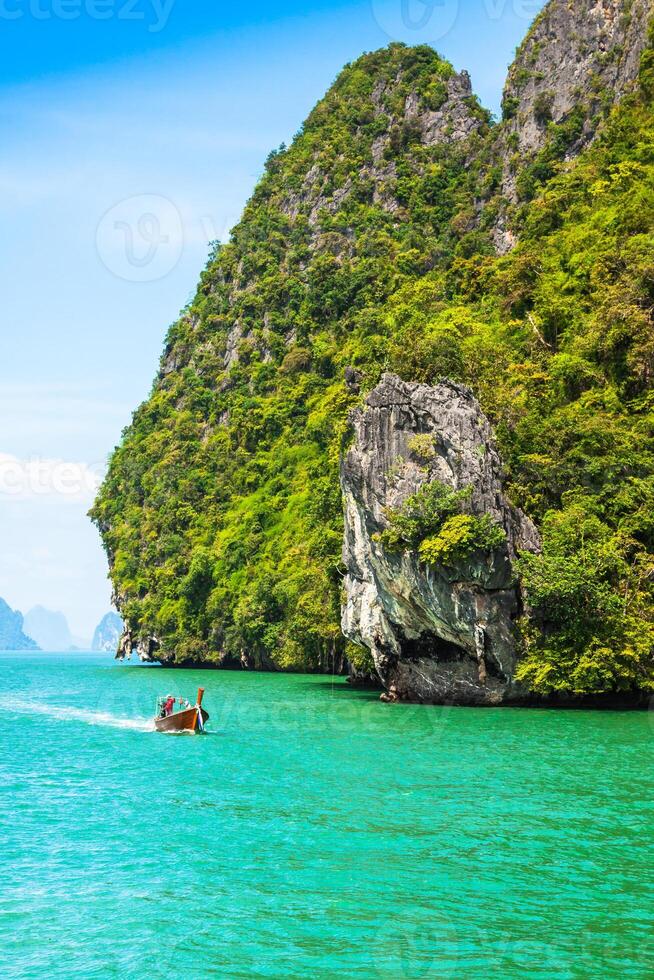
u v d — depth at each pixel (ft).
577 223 260.42
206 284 540.11
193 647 334.44
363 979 43.75
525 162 362.12
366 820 72.08
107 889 56.18
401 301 309.42
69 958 46.34
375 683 217.56
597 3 363.35
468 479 143.95
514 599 145.38
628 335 188.24
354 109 544.62
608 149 280.10
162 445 444.96
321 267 447.01
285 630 277.64
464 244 345.31
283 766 96.58
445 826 69.56
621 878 57.16
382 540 145.48
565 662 141.28
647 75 291.17
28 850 64.75
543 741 112.98
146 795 82.64
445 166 460.14
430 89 508.12
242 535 346.13
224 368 474.49
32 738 124.47
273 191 557.33
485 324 240.94
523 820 71.36
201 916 51.62
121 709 175.32
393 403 151.33
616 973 44.14
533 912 51.57
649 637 142.00
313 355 416.26
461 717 136.98
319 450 359.25
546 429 168.45
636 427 172.86
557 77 370.73
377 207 467.93
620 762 97.35
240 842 66.03
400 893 54.75
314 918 51.11
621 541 152.56
